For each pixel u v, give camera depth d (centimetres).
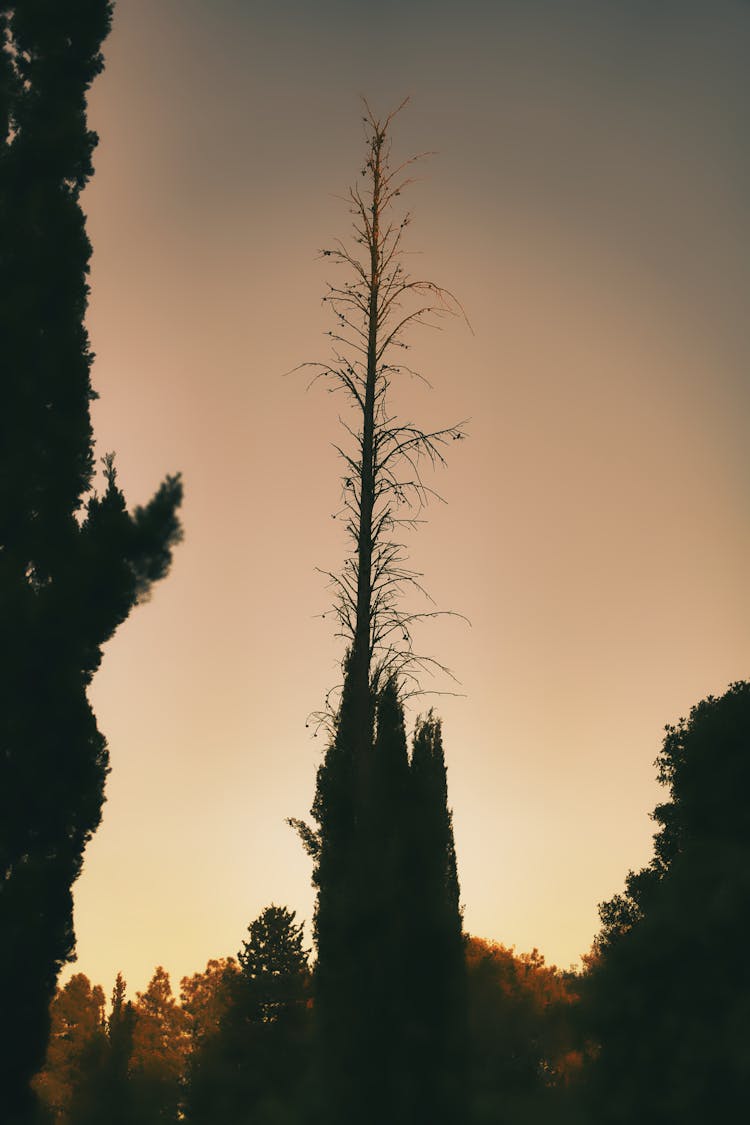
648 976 1521
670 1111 1415
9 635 1548
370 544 1944
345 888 1648
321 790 1866
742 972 1445
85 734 1617
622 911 3416
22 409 1734
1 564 1645
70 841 1620
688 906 1541
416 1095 1523
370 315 2106
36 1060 1548
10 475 1692
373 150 2227
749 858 1561
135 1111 4725
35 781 1568
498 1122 1908
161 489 1416
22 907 1538
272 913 5219
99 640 1603
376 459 2002
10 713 1570
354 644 1897
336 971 1644
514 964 5803
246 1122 3488
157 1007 9088
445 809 1694
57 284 1788
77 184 1919
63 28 1977
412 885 1620
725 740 2709
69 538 1680
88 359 1803
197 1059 4712
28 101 1936
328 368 2064
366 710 1858
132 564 1463
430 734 1745
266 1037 4659
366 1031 1560
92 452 1773
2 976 1521
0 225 1806
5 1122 1514
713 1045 1408
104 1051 5241
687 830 2712
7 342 1747
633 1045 1512
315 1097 1648
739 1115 1371
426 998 1572
